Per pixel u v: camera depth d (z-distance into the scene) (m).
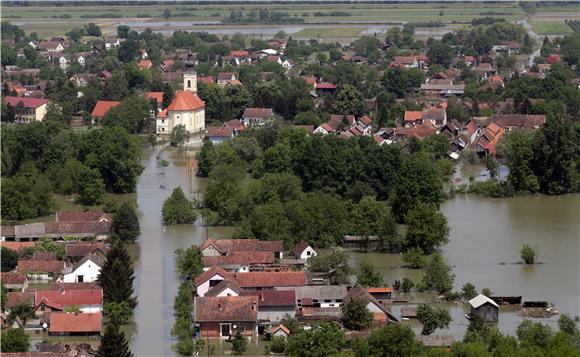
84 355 197.88
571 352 189.00
